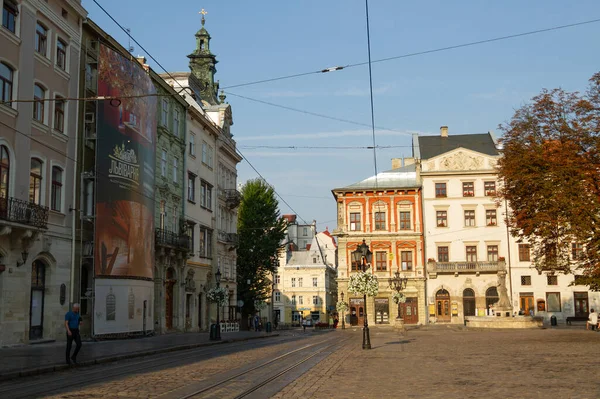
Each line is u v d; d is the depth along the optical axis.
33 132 27.42
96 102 31.77
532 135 31.80
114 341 30.83
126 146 34.22
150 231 37.09
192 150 48.25
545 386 12.80
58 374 15.80
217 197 54.44
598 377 14.39
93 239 31.59
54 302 28.95
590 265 32.25
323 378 14.73
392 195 72.06
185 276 45.19
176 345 26.73
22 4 26.64
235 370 16.56
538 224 31.36
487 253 69.56
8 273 25.44
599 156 30.05
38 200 28.02
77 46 31.59
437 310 69.44
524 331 43.47
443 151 74.25
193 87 53.62
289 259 105.81
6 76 25.72
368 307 71.00
